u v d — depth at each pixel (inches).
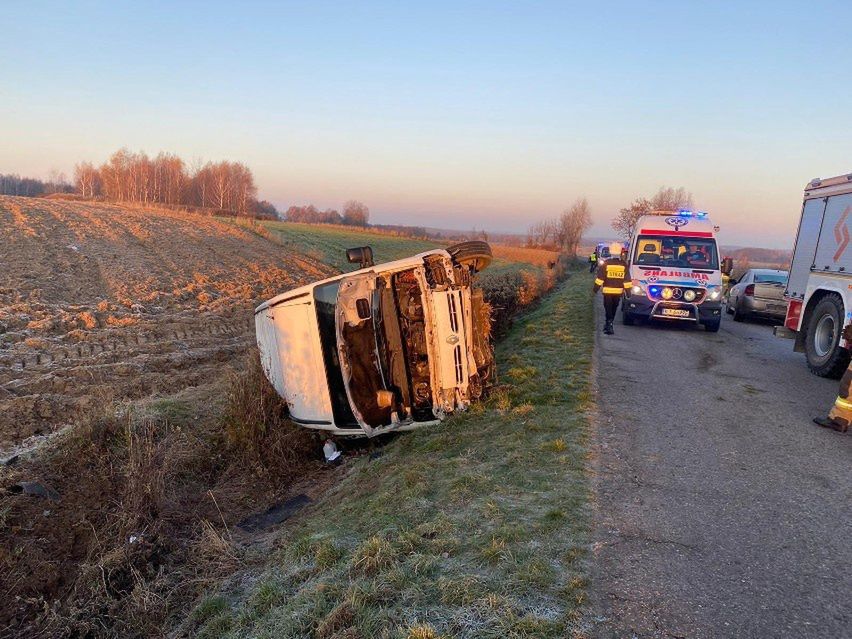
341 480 264.1
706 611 128.4
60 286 741.3
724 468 211.8
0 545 213.0
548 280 1126.4
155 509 238.2
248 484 276.7
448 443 254.7
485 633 119.3
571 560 146.9
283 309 291.3
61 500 246.1
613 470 206.7
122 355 522.3
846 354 343.3
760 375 370.9
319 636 131.3
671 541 158.6
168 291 812.0
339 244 1941.4
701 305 532.4
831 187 375.9
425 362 293.1
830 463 219.3
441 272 282.7
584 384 320.8
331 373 279.4
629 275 550.3
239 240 1491.1
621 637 118.8
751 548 156.1
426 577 145.2
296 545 189.3
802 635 121.6
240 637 148.5
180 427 314.0
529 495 187.2
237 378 324.2
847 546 158.7
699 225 568.7
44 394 414.9
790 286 427.5
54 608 187.3
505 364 386.3
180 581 198.1
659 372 362.3
